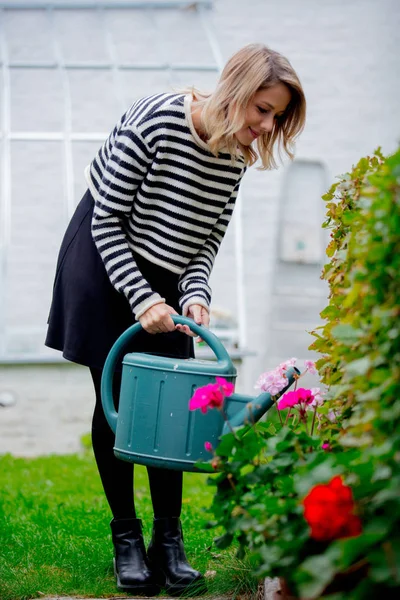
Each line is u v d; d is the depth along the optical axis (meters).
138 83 7.27
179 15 7.44
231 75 2.32
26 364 6.03
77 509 3.80
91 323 2.53
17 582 2.54
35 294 7.07
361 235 1.88
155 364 2.25
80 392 6.07
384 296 1.71
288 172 7.64
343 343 1.91
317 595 1.55
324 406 2.33
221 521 1.96
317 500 1.59
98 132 7.18
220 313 6.50
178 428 2.22
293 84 2.30
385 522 1.57
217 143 2.35
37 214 7.09
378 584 1.55
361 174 2.32
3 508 3.88
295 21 7.79
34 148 7.10
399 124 7.79
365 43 7.83
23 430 6.02
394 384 1.62
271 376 2.31
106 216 2.47
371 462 1.67
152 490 2.61
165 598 2.45
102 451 2.58
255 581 2.39
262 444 2.01
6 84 6.92
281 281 7.54
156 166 2.45
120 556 2.54
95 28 7.29
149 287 2.43
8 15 7.17
